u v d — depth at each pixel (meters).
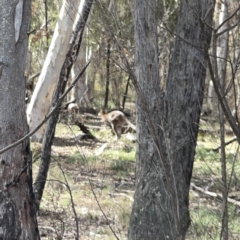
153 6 9.46
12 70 8.38
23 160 8.58
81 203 16.72
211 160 11.39
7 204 8.41
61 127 33.47
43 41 43.03
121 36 8.20
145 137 10.52
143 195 10.75
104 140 34.72
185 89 10.70
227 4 7.99
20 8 8.38
